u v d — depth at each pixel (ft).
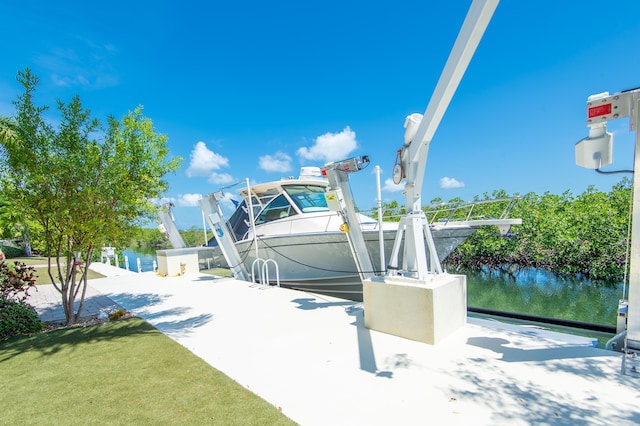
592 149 9.30
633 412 7.25
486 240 44.39
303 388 9.00
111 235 17.07
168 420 7.65
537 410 7.47
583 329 15.72
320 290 26.30
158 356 11.77
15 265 17.07
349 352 11.30
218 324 15.67
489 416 7.33
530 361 10.00
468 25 9.24
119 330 15.43
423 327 11.76
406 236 13.65
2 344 14.11
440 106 10.87
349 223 16.21
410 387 8.77
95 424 7.62
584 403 7.66
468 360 10.25
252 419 7.57
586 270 36.27
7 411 8.33
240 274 30.89
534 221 40.45
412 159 12.94
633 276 9.05
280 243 25.66
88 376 10.26
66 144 16.22
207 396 8.71
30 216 15.89
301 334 13.44
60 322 18.02
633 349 9.22
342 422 7.36
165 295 24.26
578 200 40.29
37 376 10.42
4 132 14.26
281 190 28.04
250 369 10.38
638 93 8.46
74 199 15.93
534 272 41.32
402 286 12.32
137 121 18.92
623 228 32.99
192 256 37.50
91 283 32.50
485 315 19.83
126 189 17.49
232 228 34.01
